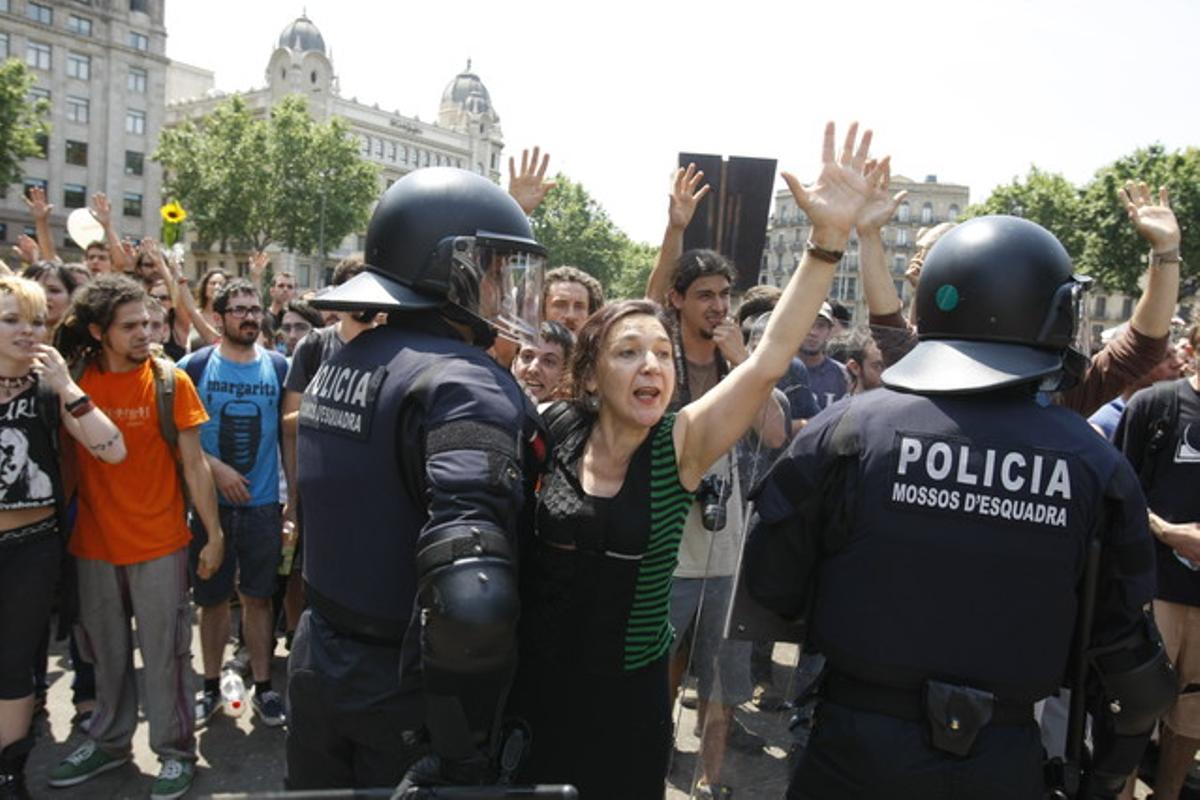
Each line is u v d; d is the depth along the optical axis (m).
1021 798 1.62
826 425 1.79
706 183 3.95
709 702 2.10
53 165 53.41
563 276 3.73
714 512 2.82
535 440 1.73
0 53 50.97
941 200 77.44
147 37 57.16
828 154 1.78
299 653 1.79
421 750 1.64
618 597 1.80
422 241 1.73
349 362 1.76
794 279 1.80
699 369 3.37
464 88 95.56
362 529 1.65
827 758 1.72
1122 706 1.75
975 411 1.71
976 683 1.62
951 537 1.63
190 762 3.29
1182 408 2.98
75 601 3.19
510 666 1.40
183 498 3.33
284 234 53.22
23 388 2.91
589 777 1.82
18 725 2.96
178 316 5.92
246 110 52.12
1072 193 42.22
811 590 1.87
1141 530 1.69
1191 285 38.66
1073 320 1.77
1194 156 36.84
